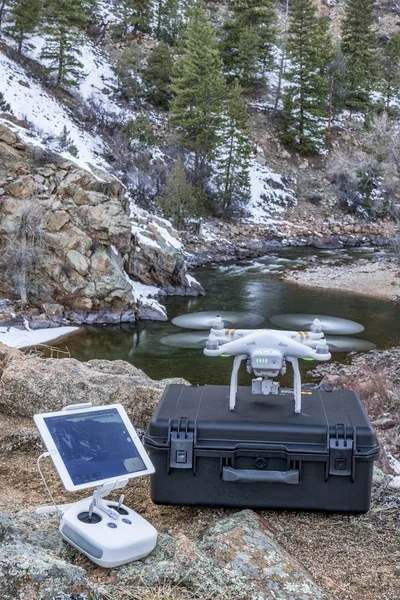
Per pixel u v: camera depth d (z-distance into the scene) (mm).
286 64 66000
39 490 3598
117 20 65500
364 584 2740
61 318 23109
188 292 28219
